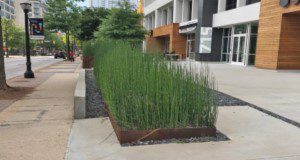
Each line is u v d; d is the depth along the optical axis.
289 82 12.94
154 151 4.68
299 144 5.00
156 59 5.93
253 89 10.71
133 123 5.39
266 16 20.23
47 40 83.50
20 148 4.79
